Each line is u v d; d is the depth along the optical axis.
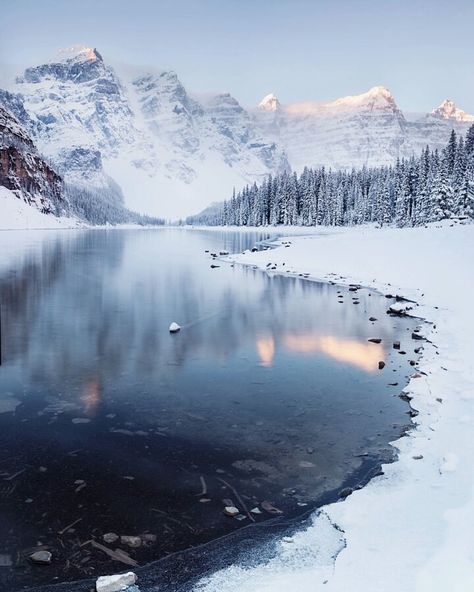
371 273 34.38
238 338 17.20
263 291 28.86
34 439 8.95
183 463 8.17
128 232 166.12
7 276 34.62
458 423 9.58
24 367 13.38
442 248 38.06
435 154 105.69
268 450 8.72
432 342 16.38
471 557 5.34
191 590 5.27
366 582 5.16
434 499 6.84
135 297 26.09
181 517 6.66
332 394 11.65
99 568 5.69
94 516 6.65
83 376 12.70
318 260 42.41
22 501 6.96
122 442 8.90
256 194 172.88
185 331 18.19
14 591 5.30
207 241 93.50
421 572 5.18
